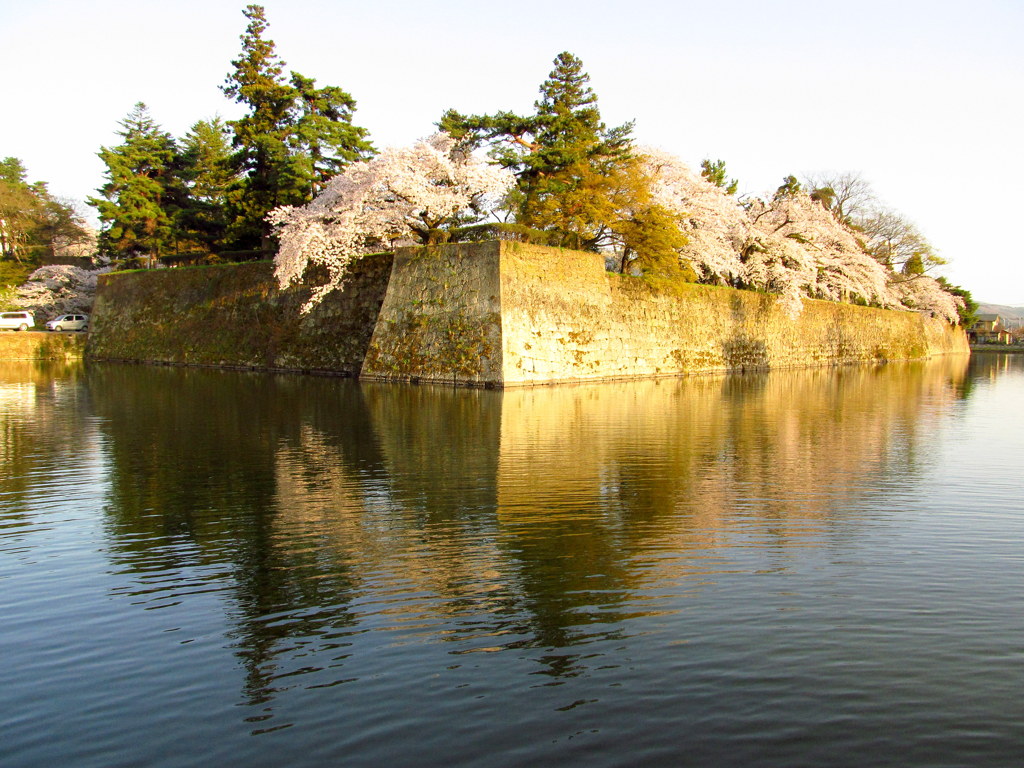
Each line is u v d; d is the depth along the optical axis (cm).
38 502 891
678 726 402
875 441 1348
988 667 465
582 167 2792
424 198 2531
